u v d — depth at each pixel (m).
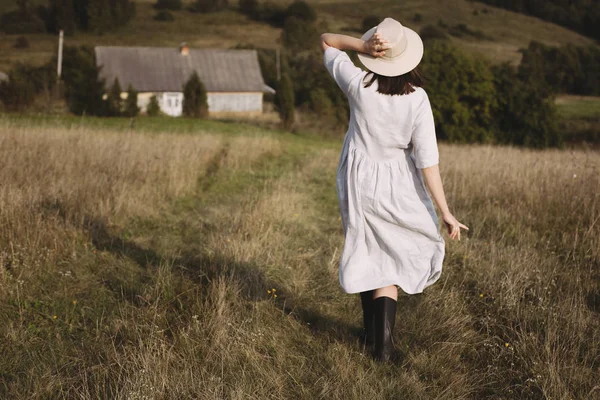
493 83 30.55
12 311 3.35
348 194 2.56
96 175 6.79
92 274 4.04
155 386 2.45
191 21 114.12
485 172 7.34
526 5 133.75
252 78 48.22
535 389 2.56
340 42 2.61
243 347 2.87
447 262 4.30
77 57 37.16
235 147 12.50
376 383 2.58
